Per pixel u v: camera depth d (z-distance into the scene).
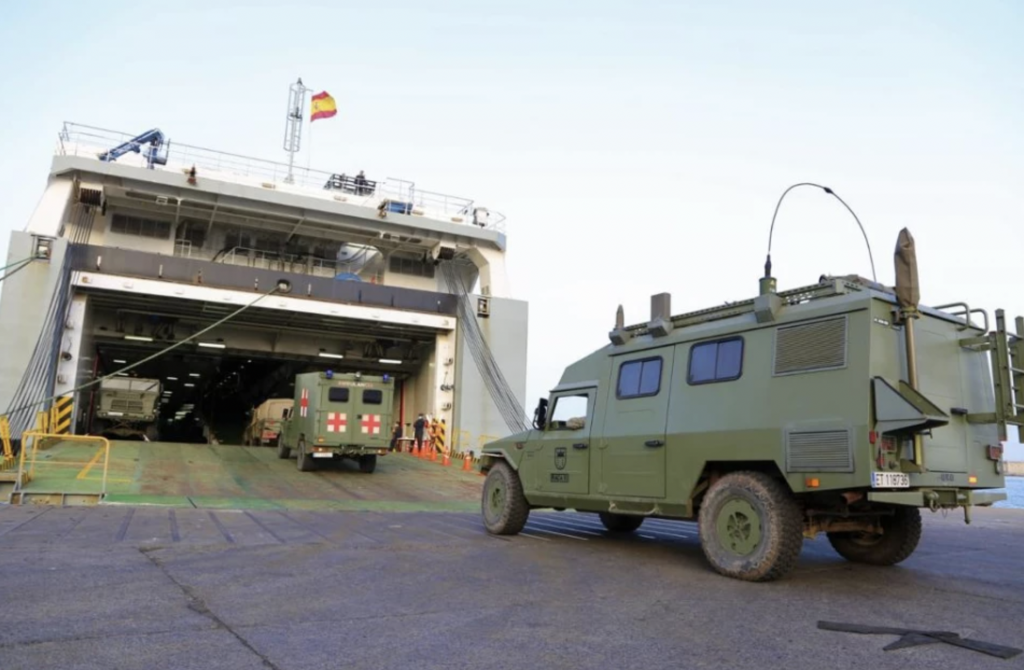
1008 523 13.80
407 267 33.38
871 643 4.73
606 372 9.59
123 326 28.44
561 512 15.00
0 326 22.44
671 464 8.24
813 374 7.01
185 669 3.97
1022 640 4.82
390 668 4.09
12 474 13.25
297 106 36.53
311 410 21.19
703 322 8.56
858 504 7.50
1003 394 7.10
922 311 7.21
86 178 26.06
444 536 10.34
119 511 12.07
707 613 5.59
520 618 5.34
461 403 28.77
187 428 52.12
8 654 4.13
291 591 6.13
